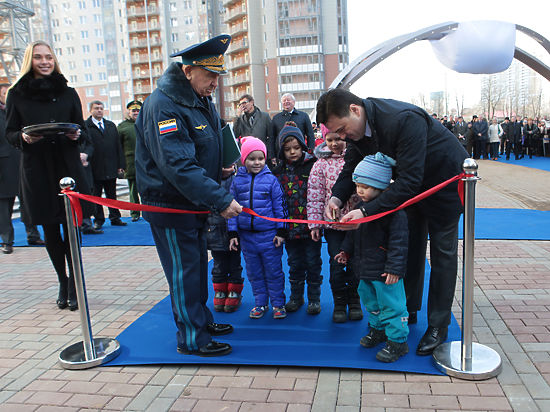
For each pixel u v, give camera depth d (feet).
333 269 10.90
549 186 35.22
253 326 10.89
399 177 8.21
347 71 35.83
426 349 8.86
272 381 8.25
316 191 10.99
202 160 8.96
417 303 10.19
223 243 11.64
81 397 8.04
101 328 11.16
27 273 16.55
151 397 7.93
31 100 11.66
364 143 8.95
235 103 247.29
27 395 8.18
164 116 8.25
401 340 8.69
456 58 28.30
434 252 9.09
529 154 64.44
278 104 233.14
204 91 8.87
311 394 7.73
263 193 11.07
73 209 9.14
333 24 226.99
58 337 10.75
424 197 8.27
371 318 9.32
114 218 25.89
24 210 12.12
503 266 14.51
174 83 8.52
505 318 10.50
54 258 12.41
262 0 230.48
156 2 236.63
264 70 236.43
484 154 67.46
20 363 9.46
